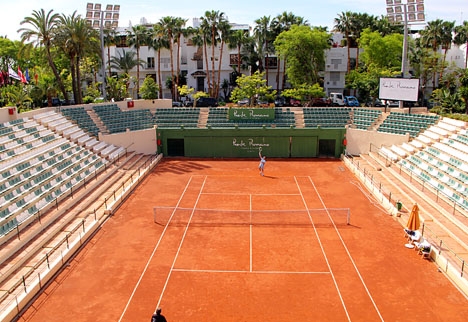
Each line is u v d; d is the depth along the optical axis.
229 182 35.53
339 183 35.16
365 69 72.81
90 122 43.38
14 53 68.00
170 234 24.62
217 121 48.41
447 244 22.62
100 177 33.72
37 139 33.81
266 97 60.06
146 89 57.34
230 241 23.61
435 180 30.70
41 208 25.62
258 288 18.70
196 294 18.27
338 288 18.70
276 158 45.22
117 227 25.66
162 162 43.28
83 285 19.05
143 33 71.75
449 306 17.31
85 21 47.47
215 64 79.75
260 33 73.75
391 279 19.48
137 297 18.06
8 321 16.17
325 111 49.34
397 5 48.66
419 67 70.62
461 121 38.16
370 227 25.59
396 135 41.81
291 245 23.08
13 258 20.50
